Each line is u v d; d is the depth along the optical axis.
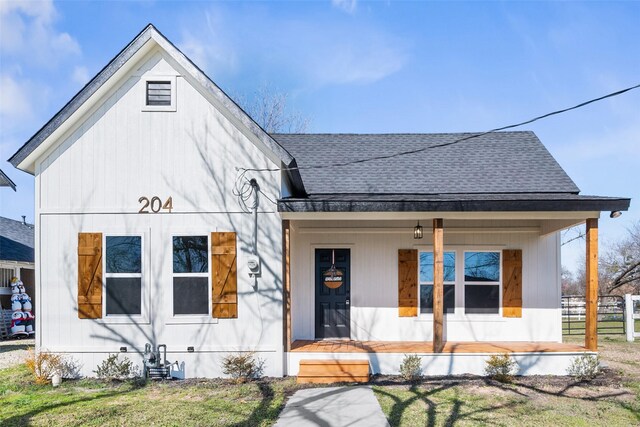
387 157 12.39
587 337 10.02
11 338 17.52
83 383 9.33
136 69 10.02
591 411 7.46
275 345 9.77
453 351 10.07
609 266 30.52
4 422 7.00
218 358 9.76
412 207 9.66
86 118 10.01
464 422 6.91
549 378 9.66
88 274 9.82
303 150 13.43
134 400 8.12
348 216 10.00
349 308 11.99
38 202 9.91
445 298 11.99
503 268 11.92
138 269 9.94
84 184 9.95
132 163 9.98
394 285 12.00
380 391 8.65
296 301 11.93
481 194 10.84
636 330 18.42
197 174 9.98
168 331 9.80
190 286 9.91
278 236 9.88
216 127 10.01
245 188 9.93
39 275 9.84
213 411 7.47
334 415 7.25
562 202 9.52
